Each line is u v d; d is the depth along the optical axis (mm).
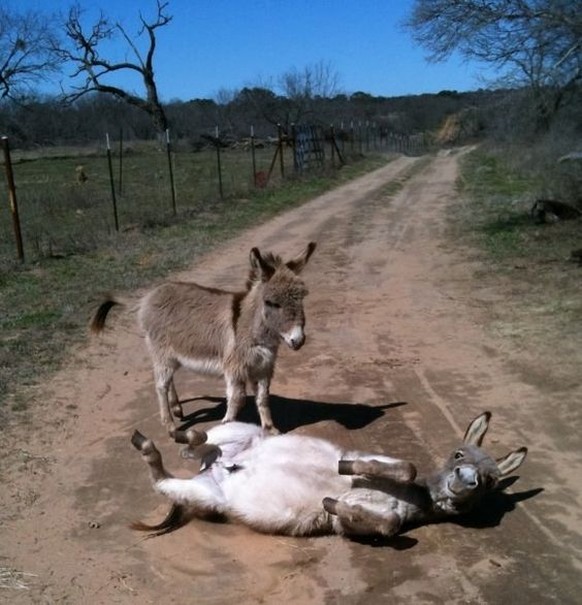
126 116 67375
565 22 14211
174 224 18047
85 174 32156
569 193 18578
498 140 45000
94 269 12961
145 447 4828
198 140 56000
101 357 8539
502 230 16250
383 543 4699
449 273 12719
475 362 8125
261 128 65750
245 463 4902
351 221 19500
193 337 6223
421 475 5559
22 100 58500
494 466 4738
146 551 4688
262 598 4199
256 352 5945
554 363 7832
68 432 6520
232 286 11891
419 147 68688
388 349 8758
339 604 4125
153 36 57875
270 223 19141
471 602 4121
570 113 24250
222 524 4980
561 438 6188
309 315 10414
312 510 4699
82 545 4770
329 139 41500
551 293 10609
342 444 6191
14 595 4266
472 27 15062
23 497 5371
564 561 4484
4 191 27047
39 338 9039
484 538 4738
